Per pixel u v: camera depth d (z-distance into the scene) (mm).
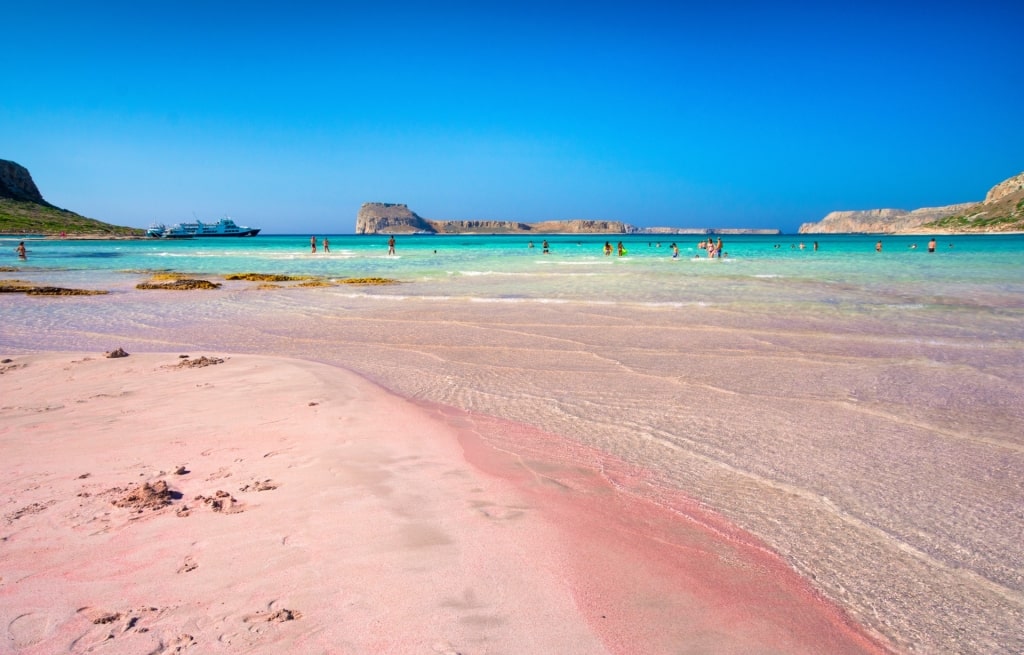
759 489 5301
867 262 40281
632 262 42469
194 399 7973
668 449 6297
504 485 5320
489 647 3123
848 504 5000
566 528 4520
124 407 7602
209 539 4199
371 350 11812
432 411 7648
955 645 3289
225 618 3322
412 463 5789
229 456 5891
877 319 14844
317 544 4148
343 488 5125
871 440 6516
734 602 3637
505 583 3730
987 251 57969
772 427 6980
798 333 12945
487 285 25156
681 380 9172
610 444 6457
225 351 11953
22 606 3441
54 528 4359
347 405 7734
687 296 20203
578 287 23797
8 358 10742
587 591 3689
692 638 3277
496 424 7141
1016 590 3795
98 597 3531
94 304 20016
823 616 3531
